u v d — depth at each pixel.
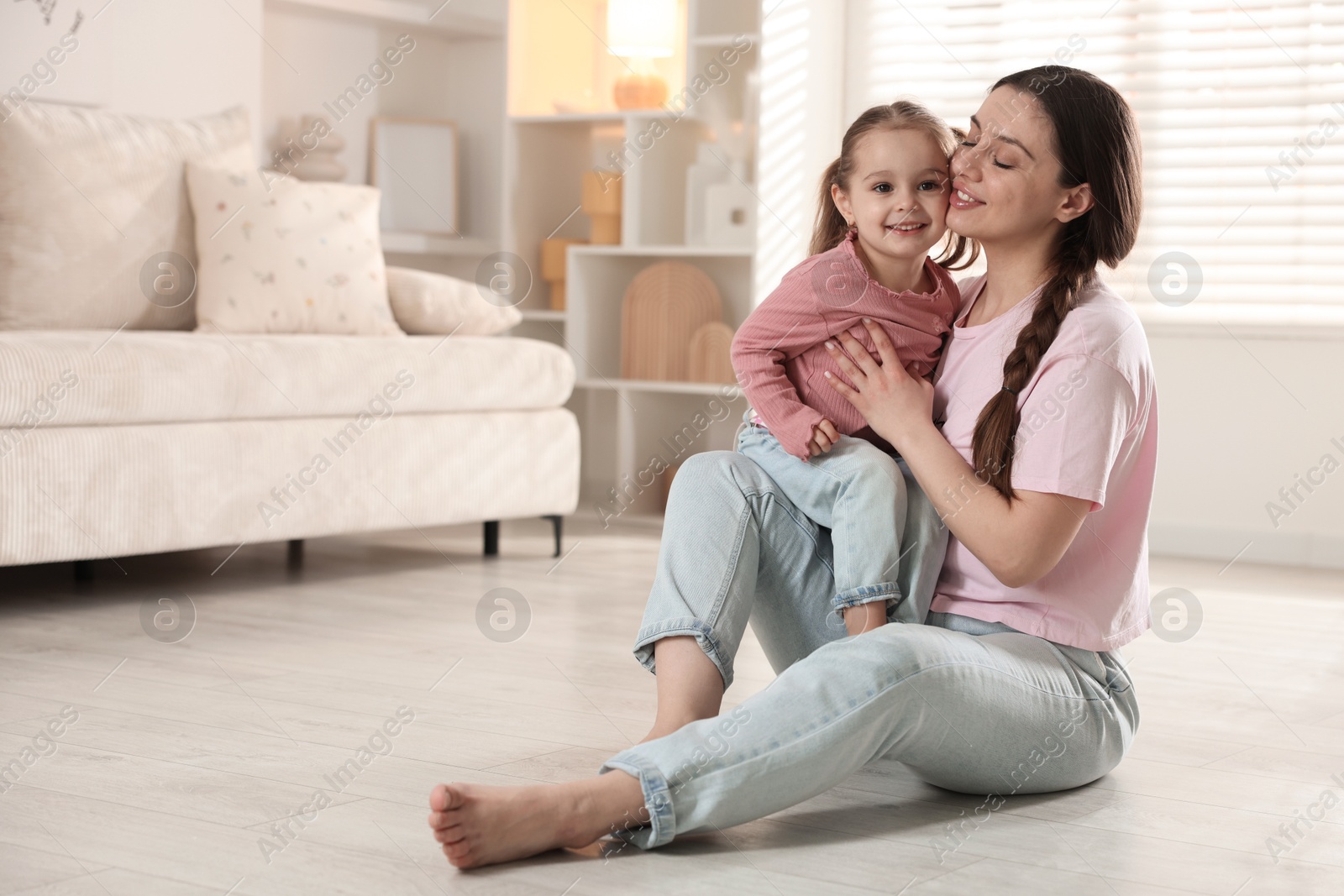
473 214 4.14
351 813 1.22
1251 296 3.34
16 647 1.96
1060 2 3.54
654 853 1.12
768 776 1.08
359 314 2.95
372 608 2.34
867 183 1.40
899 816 1.24
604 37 3.99
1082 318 1.24
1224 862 1.15
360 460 2.66
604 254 3.85
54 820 1.18
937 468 1.25
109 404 2.26
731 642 1.25
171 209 2.87
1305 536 3.23
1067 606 1.28
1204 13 3.39
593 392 4.05
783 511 1.34
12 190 2.65
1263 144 3.35
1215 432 3.34
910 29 3.72
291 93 3.77
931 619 1.32
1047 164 1.26
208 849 1.11
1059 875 1.10
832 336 1.39
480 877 1.06
